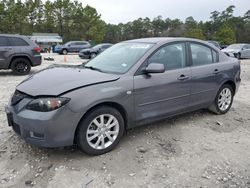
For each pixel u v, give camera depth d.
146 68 4.52
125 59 4.84
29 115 3.81
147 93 4.59
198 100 5.52
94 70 4.70
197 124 5.57
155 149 4.50
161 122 5.55
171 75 4.94
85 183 3.63
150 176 3.81
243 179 3.83
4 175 3.82
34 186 3.60
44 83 4.08
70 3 67.38
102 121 4.17
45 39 46.84
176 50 5.21
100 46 25.53
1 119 5.77
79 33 69.62
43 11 67.00
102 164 4.02
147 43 5.11
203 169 4.02
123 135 4.89
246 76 12.91
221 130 5.42
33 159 4.14
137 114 4.54
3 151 4.39
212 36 90.94
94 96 3.97
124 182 3.67
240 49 26.80
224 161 4.26
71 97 3.82
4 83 10.43
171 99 4.98
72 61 22.66
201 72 5.46
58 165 3.98
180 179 3.78
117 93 4.20
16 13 61.06
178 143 4.75
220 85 5.91
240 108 6.84
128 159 4.18
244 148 4.71
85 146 4.05
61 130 3.79
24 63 12.98
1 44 12.40
